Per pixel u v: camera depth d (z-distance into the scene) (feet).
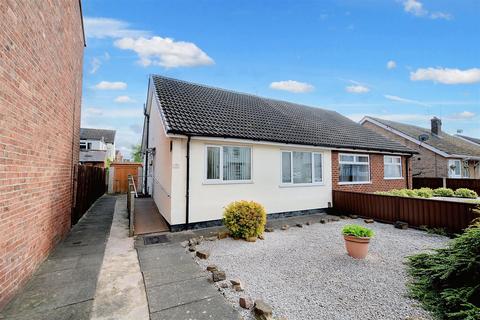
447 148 66.74
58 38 16.71
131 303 10.57
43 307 10.14
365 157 39.29
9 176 10.46
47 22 14.42
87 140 105.19
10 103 10.39
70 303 10.49
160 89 32.76
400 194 34.47
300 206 31.53
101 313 9.80
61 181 19.03
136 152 139.64
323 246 18.57
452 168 62.80
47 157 15.31
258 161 28.37
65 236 20.74
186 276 13.23
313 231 23.39
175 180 23.20
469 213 20.43
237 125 29.27
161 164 31.14
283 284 12.32
